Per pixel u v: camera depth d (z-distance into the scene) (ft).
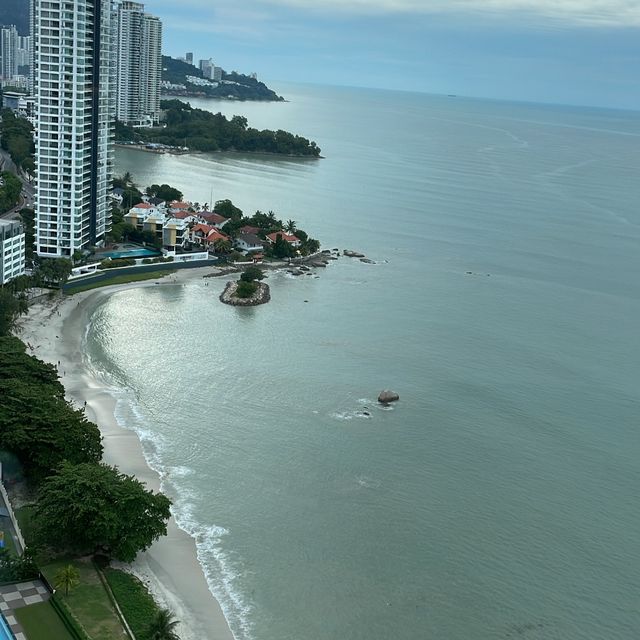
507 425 550.36
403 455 499.51
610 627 360.89
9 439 415.23
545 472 490.08
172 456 479.82
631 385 637.30
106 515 362.12
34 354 602.44
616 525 438.81
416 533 420.36
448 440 523.29
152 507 380.58
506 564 399.44
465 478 477.36
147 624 332.39
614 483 482.28
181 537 402.72
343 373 624.18
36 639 313.94
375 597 370.32
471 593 377.09
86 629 322.75
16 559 351.46
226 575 377.71
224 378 598.75
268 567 385.91
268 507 435.12
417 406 571.28
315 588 373.61
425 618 358.84
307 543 406.21
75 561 367.25
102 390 557.74
